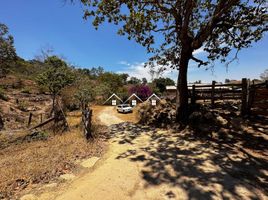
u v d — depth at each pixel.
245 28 11.62
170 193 4.72
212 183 5.13
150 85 46.22
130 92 42.81
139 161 6.87
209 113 10.64
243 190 4.76
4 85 29.97
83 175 5.79
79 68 25.59
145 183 5.25
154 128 12.74
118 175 5.75
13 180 5.18
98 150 8.09
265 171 5.71
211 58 13.90
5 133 9.56
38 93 31.28
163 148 8.28
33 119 16.34
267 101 9.34
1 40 16.00
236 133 8.80
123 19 10.61
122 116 21.52
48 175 5.61
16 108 20.47
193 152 7.56
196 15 13.12
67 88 23.03
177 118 12.02
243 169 5.90
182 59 12.19
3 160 6.64
